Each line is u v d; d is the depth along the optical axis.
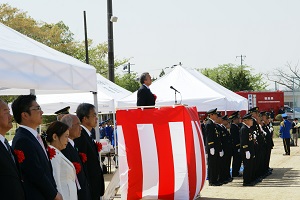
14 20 57.12
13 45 8.30
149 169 13.32
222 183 19.12
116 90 22.73
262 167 20.86
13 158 6.96
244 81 79.94
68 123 8.99
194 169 13.30
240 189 17.88
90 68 10.15
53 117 49.56
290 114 66.31
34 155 7.39
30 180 7.31
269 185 18.81
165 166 13.25
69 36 63.84
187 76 21.98
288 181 19.89
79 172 8.94
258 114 21.28
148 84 14.39
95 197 9.85
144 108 13.45
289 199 15.58
